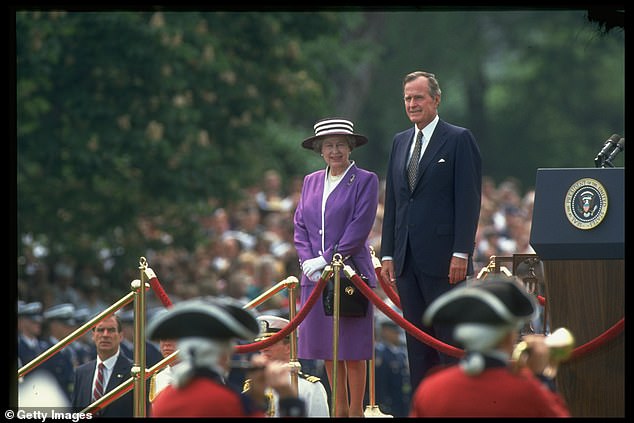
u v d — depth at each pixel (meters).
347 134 40.56
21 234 68.31
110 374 44.91
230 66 71.31
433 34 153.25
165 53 67.50
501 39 164.00
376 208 40.50
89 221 70.00
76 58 68.12
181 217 72.25
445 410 25.59
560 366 35.19
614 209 34.75
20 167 68.38
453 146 38.59
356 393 40.91
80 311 58.47
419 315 39.28
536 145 161.38
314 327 40.62
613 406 34.81
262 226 83.38
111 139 67.50
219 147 73.00
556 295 35.31
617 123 160.75
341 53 90.69
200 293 64.25
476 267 66.25
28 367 44.34
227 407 25.55
